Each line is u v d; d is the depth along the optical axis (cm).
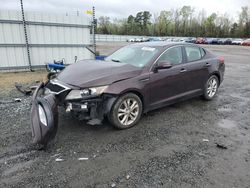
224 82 833
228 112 498
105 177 265
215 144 349
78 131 381
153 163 295
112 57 500
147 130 394
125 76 388
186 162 298
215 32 7350
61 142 343
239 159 308
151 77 418
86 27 1120
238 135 383
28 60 982
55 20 1016
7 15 895
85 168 281
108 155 311
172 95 471
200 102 566
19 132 375
